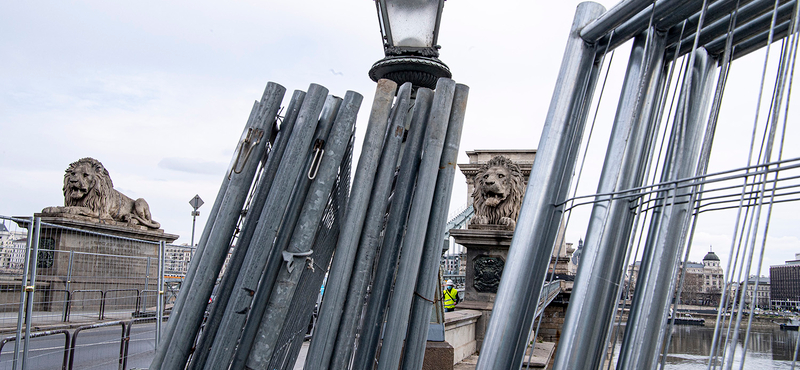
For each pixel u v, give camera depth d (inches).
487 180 494.3
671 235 76.4
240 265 88.4
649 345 74.0
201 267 85.0
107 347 321.1
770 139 59.2
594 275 79.4
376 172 93.1
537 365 340.2
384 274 94.6
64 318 395.5
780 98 59.3
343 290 86.7
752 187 63.4
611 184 80.6
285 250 85.0
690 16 77.6
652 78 81.7
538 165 86.7
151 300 462.3
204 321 103.4
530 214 84.7
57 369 255.9
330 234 106.6
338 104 91.7
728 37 71.7
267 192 88.9
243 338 82.7
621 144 81.4
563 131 87.0
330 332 84.9
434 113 94.9
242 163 87.0
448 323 329.4
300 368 276.2
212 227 91.8
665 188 72.2
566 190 86.7
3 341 212.7
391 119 97.0
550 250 83.8
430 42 139.2
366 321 94.4
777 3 60.0
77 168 620.1
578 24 90.0
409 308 89.4
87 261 429.7
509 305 81.4
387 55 137.7
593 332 77.7
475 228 489.7
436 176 93.6
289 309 87.3
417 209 91.4
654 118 83.1
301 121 86.4
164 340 89.4
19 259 288.7
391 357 87.0
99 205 629.0
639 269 80.4
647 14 80.9
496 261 481.7
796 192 57.9
